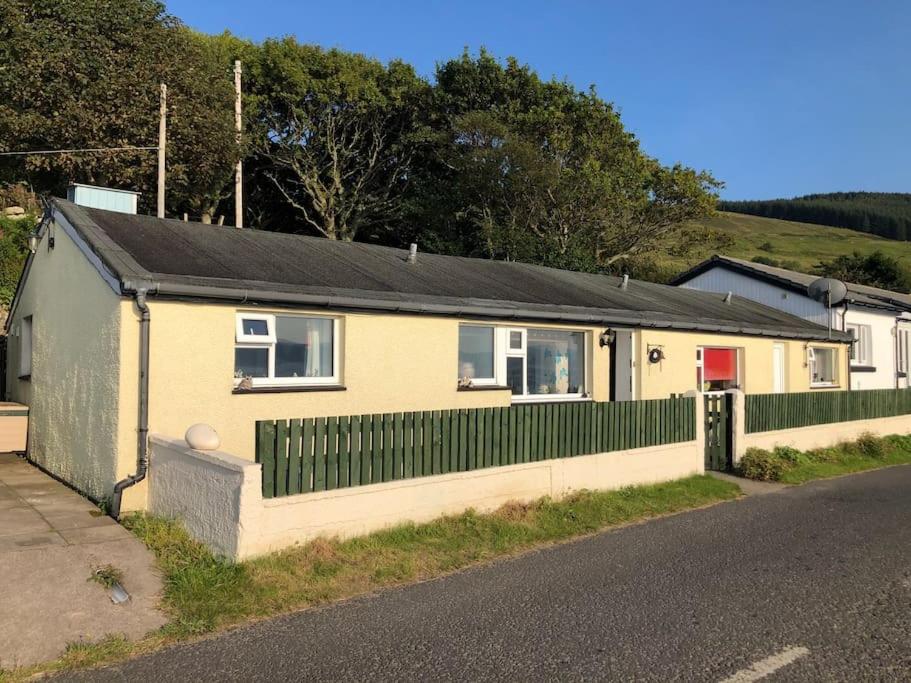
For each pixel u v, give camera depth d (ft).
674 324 43.16
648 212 106.93
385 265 37.11
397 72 109.91
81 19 68.03
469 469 24.76
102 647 14.21
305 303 27.04
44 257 32.73
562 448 28.07
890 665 13.93
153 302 23.48
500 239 95.76
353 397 28.94
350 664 13.75
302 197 118.11
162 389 23.62
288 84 104.63
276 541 19.25
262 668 13.53
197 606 16.21
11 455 35.06
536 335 38.19
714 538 23.89
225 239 33.22
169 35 74.84
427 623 15.89
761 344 52.34
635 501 28.43
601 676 13.33
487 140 98.63
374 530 21.71
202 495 19.98
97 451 24.66
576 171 100.37
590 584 18.78
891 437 49.73
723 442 36.55
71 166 66.39
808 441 42.57
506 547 21.98
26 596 16.19
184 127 73.15
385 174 115.75
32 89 65.31
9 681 12.87
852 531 25.17
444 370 32.22
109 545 19.76
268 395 26.32
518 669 13.60
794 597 17.93
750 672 13.55
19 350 39.52
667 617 16.40
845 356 62.80
